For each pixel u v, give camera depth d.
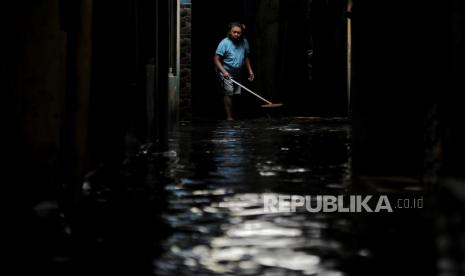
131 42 8.49
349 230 4.39
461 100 3.78
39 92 5.23
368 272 3.49
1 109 4.84
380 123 6.49
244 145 10.30
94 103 6.84
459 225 3.13
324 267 3.58
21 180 5.16
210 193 5.81
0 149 4.81
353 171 6.64
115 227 4.52
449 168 3.92
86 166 6.48
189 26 17.17
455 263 2.99
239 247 3.99
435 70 5.52
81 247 4.03
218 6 20.31
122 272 3.53
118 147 7.91
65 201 5.22
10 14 4.97
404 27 6.32
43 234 4.32
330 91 18.34
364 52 6.43
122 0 8.02
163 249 3.96
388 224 4.55
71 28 5.40
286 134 12.56
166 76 9.90
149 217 4.83
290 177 6.73
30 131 5.24
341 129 13.80
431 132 5.59
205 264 3.65
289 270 3.53
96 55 6.95
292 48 19.50
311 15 19.03
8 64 4.95
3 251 3.93
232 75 18.09
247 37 19.81
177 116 14.52
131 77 8.55
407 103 6.42
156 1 9.70
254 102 19.81
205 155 8.82
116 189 6.01
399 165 6.52
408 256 3.77
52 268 3.61
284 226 4.52
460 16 3.73
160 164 7.82
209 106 20.27
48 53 5.28
